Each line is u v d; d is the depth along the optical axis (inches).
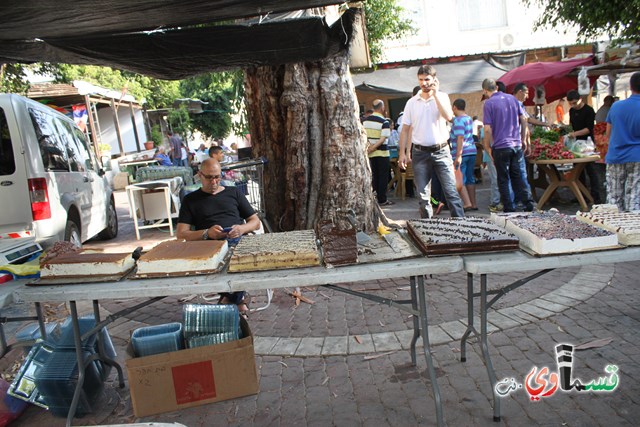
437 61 583.8
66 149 278.5
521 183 286.4
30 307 199.9
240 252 105.1
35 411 124.3
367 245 114.7
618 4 308.3
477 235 104.5
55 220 232.7
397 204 381.7
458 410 109.6
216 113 1066.1
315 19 179.6
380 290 187.2
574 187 299.9
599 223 110.0
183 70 212.7
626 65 391.5
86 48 184.7
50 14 149.2
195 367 116.4
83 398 116.9
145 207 345.4
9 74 320.8
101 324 110.3
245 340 118.6
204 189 170.1
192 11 157.0
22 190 220.2
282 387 125.0
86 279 104.1
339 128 215.3
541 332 142.9
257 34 180.9
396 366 130.6
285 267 102.3
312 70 216.4
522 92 315.0
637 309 152.7
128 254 111.3
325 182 218.1
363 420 108.9
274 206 234.4
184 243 117.3
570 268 198.1
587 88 405.4
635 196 228.7
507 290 106.4
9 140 219.6
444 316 159.0
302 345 145.0
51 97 642.2
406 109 235.5
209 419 113.3
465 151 329.1
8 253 124.2
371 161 376.2
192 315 121.1
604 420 102.1
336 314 167.6
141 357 114.7
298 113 216.4
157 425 61.4
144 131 979.9
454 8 677.9
